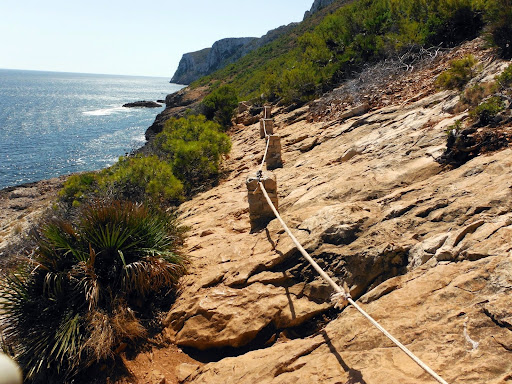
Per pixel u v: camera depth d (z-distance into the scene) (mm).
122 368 4375
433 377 2787
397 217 4820
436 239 4156
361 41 15695
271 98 20672
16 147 36812
